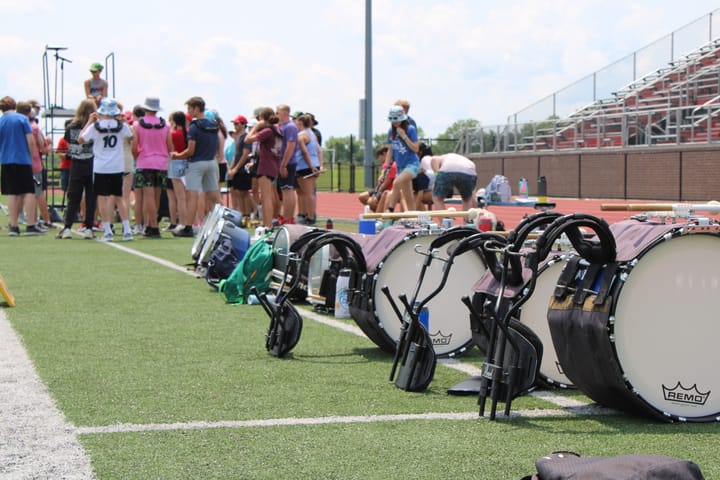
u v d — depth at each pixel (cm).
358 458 632
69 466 614
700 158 3994
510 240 752
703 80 4534
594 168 4612
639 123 4412
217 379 870
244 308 1310
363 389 838
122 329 1131
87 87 2783
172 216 2688
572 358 746
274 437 681
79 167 2423
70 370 902
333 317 1264
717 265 737
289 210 2475
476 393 819
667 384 733
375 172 5603
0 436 680
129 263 1850
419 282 847
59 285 1520
